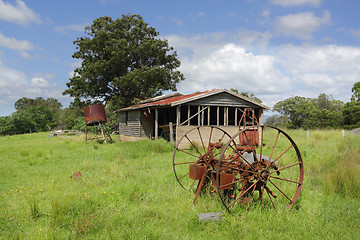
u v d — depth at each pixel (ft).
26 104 326.03
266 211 16.89
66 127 276.82
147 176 26.58
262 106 62.18
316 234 14.26
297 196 18.07
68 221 15.37
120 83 115.24
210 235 14.14
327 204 18.26
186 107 74.28
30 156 41.86
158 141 49.62
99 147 56.18
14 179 28.19
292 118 179.11
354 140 48.55
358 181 20.29
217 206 17.53
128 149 47.60
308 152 38.37
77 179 26.03
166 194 20.29
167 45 137.28
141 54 125.29
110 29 125.18
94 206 17.56
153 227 14.79
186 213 16.61
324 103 194.39
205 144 56.24
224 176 17.06
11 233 14.06
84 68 124.98
